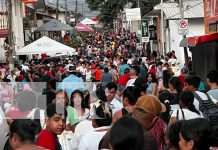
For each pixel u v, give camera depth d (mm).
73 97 9734
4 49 34375
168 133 5531
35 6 51062
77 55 42125
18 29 41688
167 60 30969
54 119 7020
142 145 4492
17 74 22641
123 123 4531
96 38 91125
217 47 20453
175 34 40750
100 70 24109
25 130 5477
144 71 22688
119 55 42344
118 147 4449
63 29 40094
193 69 22266
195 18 37531
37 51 28609
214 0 22016
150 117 6555
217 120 8852
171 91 11125
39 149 5535
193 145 4977
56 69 26672
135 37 67125
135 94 8672
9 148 6461
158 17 48500
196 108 9133
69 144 8117
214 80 10500
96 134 6785
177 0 40688
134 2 66562
